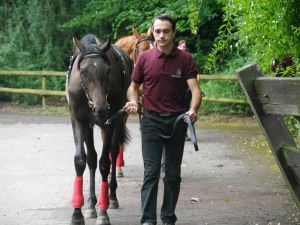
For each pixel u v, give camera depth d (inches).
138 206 274.7
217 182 328.5
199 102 215.5
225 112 668.7
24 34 778.2
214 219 253.0
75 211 239.6
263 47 264.4
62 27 773.3
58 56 781.9
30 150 437.1
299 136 457.1
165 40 215.5
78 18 759.1
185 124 220.8
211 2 681.6
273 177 342.0
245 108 663.8
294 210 267.4
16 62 779.4
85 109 240.2
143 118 222.8
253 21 239.6
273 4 229.1
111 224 244.4
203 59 741.9
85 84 227.9
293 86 157.2
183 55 219.8
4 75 748.0
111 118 228.1
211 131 557.0
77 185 239.8
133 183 325.1
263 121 169.2
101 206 241.3
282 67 294.7
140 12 753.6
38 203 281.7
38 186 317.7
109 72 231.1
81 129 245.0
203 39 766.5
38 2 772.6
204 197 292.8
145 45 362.0
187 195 296.8
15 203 281.4
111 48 264.7
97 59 228.4
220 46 291.3
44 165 377.4
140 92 299.7
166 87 218.4
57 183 325.7
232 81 670.5
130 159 402.3
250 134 535.2
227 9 266.2
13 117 655.1
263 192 303.7
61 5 780.6
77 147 240.8
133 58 366.9
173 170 223.5
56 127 573.6
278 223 246.7
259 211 266.1
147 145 221.1
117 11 772.6
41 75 729.0
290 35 236.2
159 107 219.3
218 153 428.8
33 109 729.6
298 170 171.0
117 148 267.9
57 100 789.2
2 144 465.4
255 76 169.2
